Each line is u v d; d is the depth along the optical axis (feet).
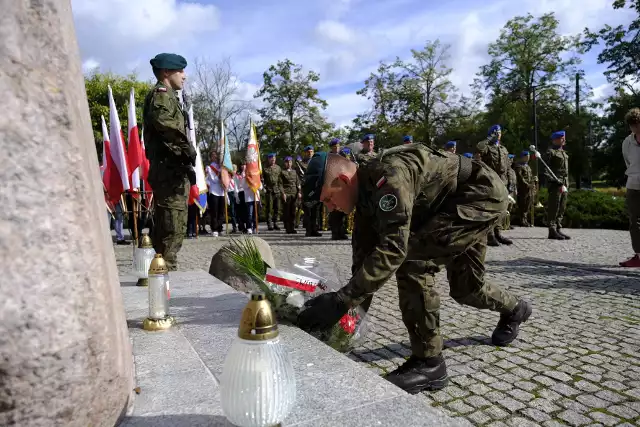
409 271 8.89
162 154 16.88
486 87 113.50
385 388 6.23
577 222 45.29
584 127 104.53
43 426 4.25
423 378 8.96
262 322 4.40
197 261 27.25
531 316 14.33
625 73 94.43
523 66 106.93
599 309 15.01
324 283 10.00
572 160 107.65
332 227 37.76
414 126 109.09
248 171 43.47
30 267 4.20
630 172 21.24
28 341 4.13
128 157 28.50
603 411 8.39
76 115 4.77
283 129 98.17
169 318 9.48
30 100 4.34
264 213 58.80
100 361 4.66
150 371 6.99
